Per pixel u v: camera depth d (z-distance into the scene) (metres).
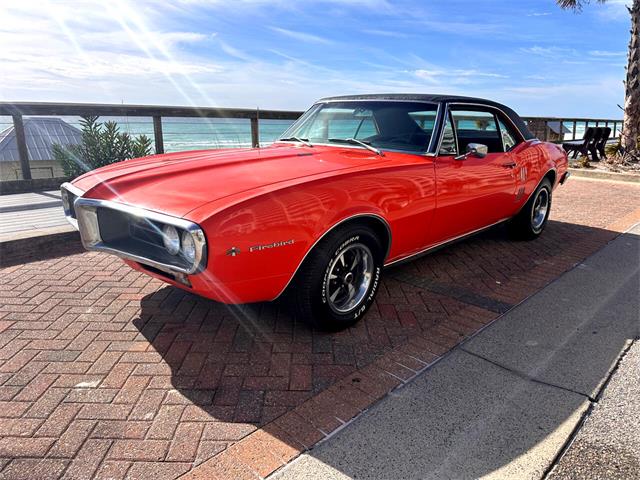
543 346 3.01
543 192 5.39
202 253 2.37
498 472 1.98
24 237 4.55
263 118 8.86
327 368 2.73
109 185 2.98
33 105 6.88
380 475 1.95
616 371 2.74
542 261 4.68
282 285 2.73
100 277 4.06
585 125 18.11
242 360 2.80
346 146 3.90
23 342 2.96
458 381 2.61
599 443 2.15
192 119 7.94
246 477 1.92
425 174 3.51
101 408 2.34
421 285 4.00
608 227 6.09
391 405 2.39
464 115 4.11
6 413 2.29
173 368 2.70
